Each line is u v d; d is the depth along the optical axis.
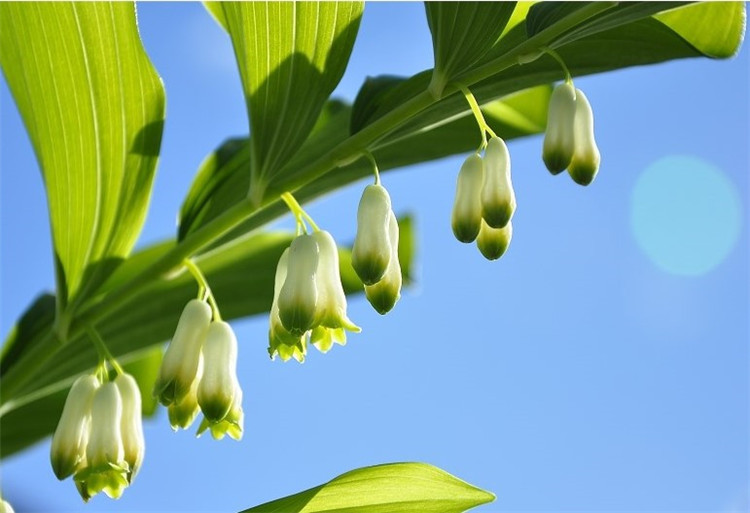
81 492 0.39
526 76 0.40
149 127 0.41
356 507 0.37
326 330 0.39
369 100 0.40
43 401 0.46
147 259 0.45
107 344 0.44
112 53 0.41
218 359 0.39
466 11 0.39
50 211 0.41
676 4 0.38
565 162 0.38
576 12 0.38
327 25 0.40
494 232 0.39
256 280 0.46
